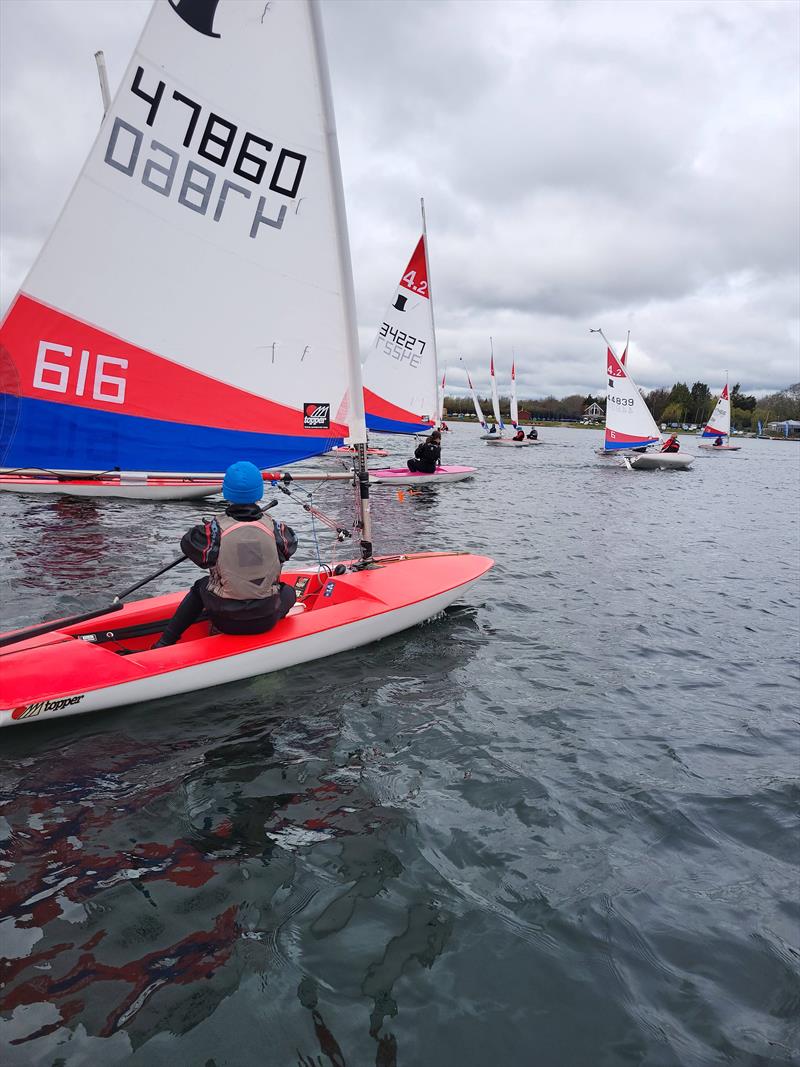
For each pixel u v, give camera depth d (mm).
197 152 4348
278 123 4480
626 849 3158
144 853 2852
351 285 4992
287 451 5234
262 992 2203
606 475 24031
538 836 3195
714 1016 2260
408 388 20500
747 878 3018
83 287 4309
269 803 3273
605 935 2594
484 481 19453
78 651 4031
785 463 40594
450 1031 2121
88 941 2354
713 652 6020
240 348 4840
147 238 4375
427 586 5758
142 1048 1969
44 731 3807
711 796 3682
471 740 4066
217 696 4316
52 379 4402
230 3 4141
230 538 4176
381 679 4785
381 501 14383
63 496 11633
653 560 9883
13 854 2795
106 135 4031
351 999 2211
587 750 4082
